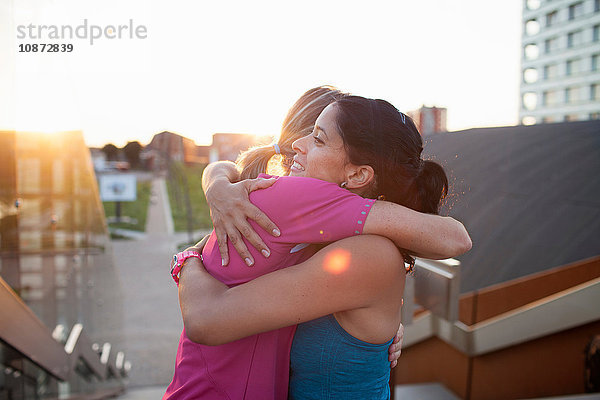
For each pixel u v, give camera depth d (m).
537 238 3.47
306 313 0.73
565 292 2.68
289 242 0.78
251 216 0.79
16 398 2.59
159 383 5.46
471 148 5.18
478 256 3.62
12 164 2.74
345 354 0.81
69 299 4.02
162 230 18.75
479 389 3.23
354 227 0.75
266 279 0.75
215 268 0.84
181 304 0.80
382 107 0.83
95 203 5.64
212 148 28.80
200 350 0.86
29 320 2.23
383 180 0.84
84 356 3.92
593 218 3.35
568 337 2.71
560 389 2.77
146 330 7.50
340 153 0.81
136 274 11.56
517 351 2.98
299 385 0.87
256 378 0.82
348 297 0.73
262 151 1.06
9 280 2.74
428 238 0.74
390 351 0.95
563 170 4.10
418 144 0.85
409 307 1.99
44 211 3.35
